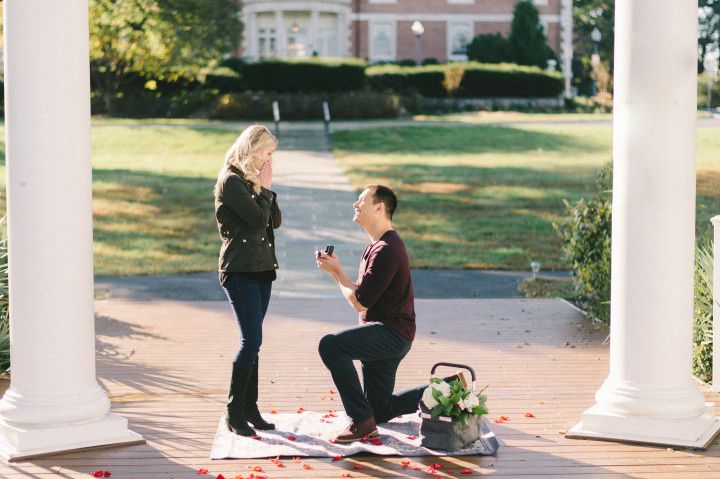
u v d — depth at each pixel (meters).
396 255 4.89
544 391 6.11
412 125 26.47
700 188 16.41
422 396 5.01
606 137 24.11
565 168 19.95
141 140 23.64
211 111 29.23
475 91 33.34
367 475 4.52
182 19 27.94
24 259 4.81
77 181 4.86
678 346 5.03
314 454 4.80
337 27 41.44
